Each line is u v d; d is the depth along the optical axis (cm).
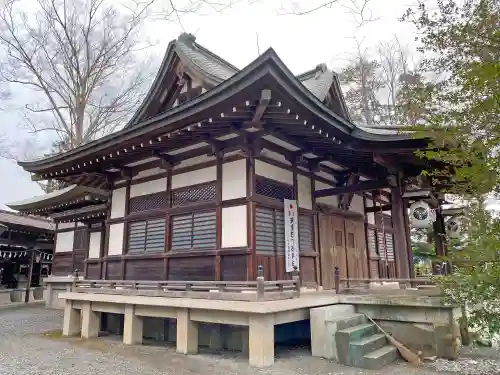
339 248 1016
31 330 1041
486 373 562
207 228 806
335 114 714
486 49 435
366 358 586
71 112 2088
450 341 630
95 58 1989
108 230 1042
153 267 889
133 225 974
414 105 508
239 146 750
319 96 999
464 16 452
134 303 788
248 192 752
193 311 705
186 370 591
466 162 472
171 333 843
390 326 699
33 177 1098
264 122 704
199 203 824
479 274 429
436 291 772
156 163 953
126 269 953
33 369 611
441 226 1004
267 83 565
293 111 652
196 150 854
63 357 696
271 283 654
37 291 2009
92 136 2181
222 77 966
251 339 608
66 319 955
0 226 1756
